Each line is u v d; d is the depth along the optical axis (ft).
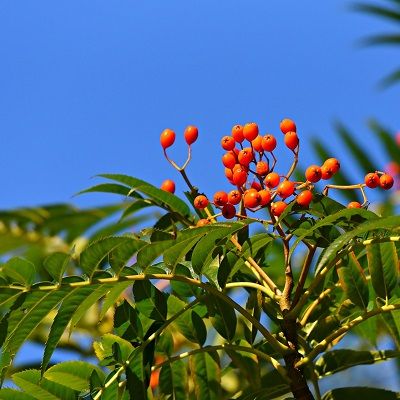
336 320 3.39
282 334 3.33
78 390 3.18
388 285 3.22
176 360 3.26
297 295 3.23
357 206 3.22
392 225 3.02
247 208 3.22
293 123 3.28
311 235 3.22
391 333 3.36
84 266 3.09
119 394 3.20
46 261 3.07
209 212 3.41
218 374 3.33
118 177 3.33
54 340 3.12
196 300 3.23
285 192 3.20
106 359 3.18
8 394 3.17
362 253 3.34
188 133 3.40
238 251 3.22
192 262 3.16
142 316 3.23
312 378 3.30
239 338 3.40
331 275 3.40
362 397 3.32
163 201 3.37
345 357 3.39
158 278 3.15
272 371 3.39
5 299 3.08
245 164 3.26
